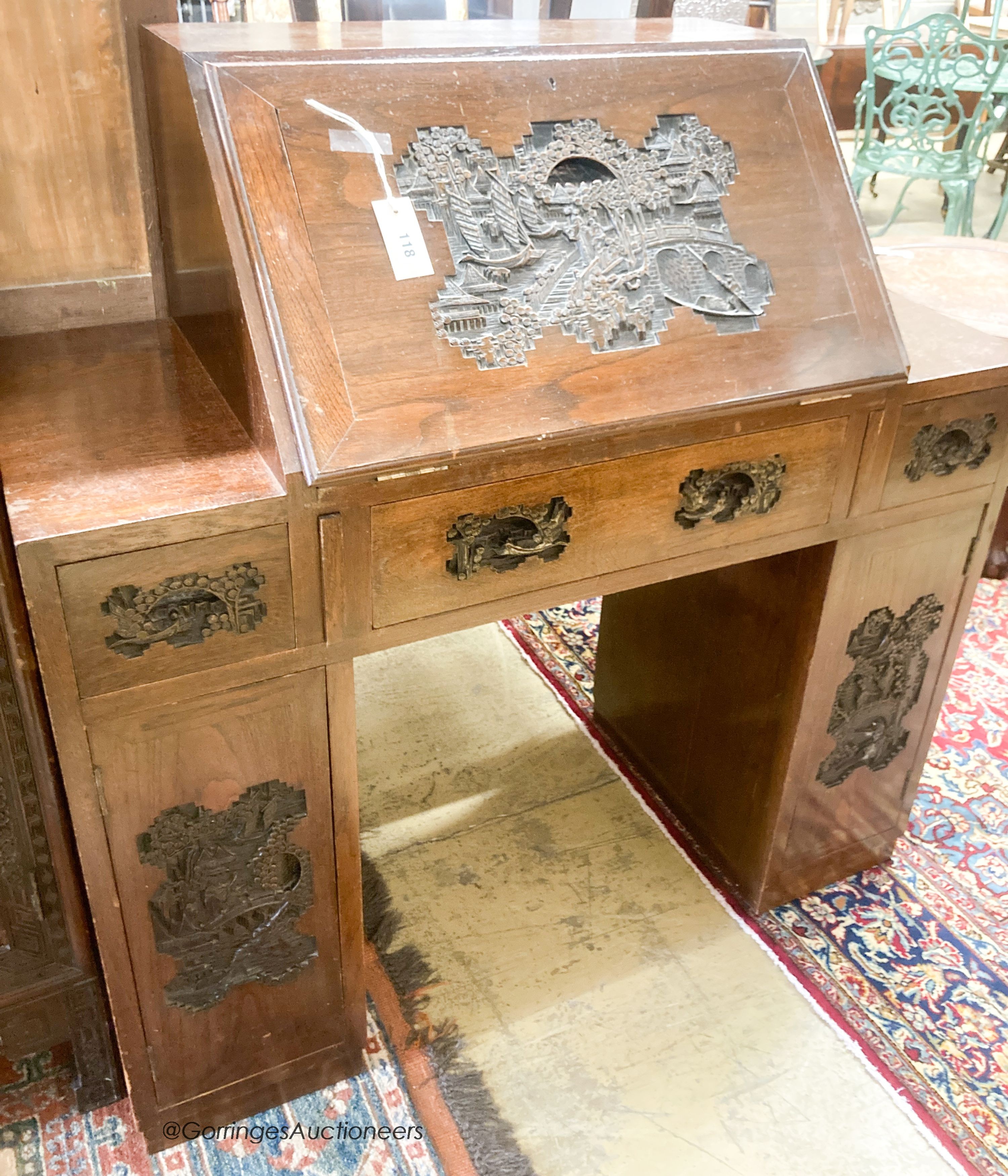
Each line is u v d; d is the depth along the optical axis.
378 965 1.55
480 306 1.04
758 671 1.56
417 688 2.15
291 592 1.03
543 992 1.53
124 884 1.11
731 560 1.29
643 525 1.19
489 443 1.00
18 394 1.13
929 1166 1.32
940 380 1.28
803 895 1.72
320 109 1.00
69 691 0.96
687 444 1.15
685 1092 1.40
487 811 1.85
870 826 1.72
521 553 1.11
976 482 1.43
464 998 1.51
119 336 1.31
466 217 1.05
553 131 1.11
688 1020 1.50
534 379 1.04
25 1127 1.32
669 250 1.14
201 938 1.20
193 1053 1.27
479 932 1.62
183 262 1.22
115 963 1.15
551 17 1.81
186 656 1.01
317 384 0.96
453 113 1.06
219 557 0.97
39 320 1.32
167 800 1.08
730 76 1.21
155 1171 1.28
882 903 1.71
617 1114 1.37
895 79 3.81
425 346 1.01
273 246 0.97
